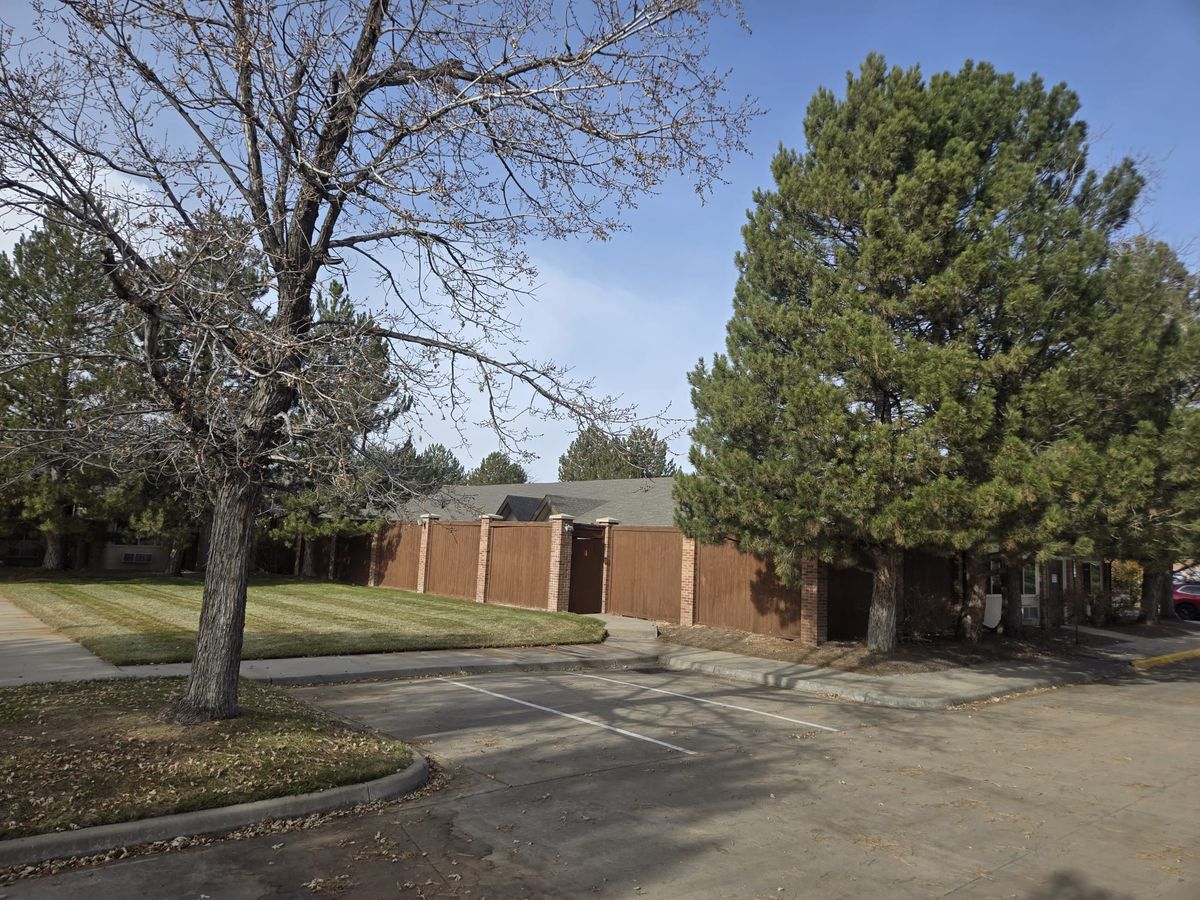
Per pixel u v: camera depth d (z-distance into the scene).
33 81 6.43
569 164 7.76
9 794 5.32
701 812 6.25
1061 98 13.90
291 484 7.39
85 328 7.46
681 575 18.86
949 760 8.24
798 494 12.93
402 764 6.79
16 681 9.26
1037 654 17.09
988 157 13.54
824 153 14.12
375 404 6.59
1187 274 15.41
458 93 7.65
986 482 11.71
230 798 5.68
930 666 14.25
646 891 4.77
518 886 4.80
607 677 13.00
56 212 7.36
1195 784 7.56
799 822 6.07
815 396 12.48
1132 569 28.58
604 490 32.50
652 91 7.34
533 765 7.49
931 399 11.77
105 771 5.79
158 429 6.54
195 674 7.09
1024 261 12.06
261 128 6.89
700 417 15.41
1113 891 4.96
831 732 9.42
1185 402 14.10
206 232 6.23
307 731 7.13
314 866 4.99
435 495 7.75
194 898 4.50
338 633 14.95
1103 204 13.77
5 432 6.53
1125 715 11.28
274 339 5.94
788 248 14.47
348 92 7.18
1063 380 11.74
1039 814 6.47
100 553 32.59
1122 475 11.48
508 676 12.61
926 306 12.52
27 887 4.54
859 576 17.12
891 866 5.25
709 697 11.47
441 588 25.17
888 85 13.82
